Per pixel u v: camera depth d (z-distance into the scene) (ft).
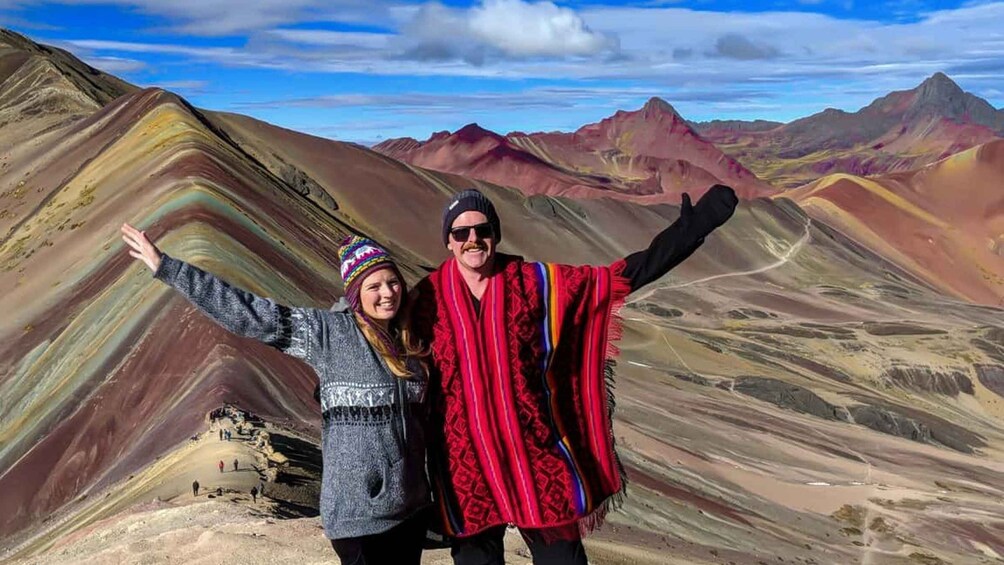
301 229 192.85
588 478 15.72
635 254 16.03
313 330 15.14
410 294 16.02
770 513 134.41
